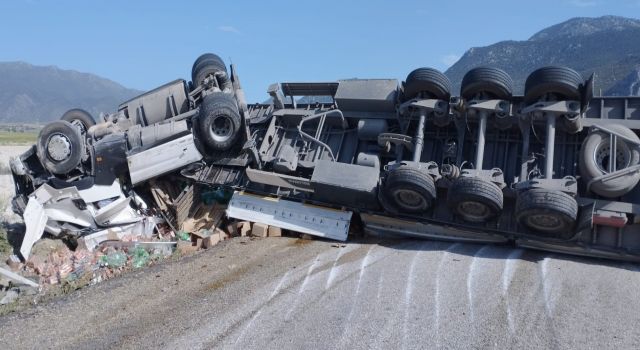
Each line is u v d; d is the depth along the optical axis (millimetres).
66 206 9438
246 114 11133
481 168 8734
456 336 5422
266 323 5887
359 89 10430
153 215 10703
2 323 6426
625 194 8109
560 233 8109
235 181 11039
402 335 5484
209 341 5543
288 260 8258
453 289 6590
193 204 11086
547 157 8281
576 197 8156
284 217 10172
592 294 6402
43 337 5957
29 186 10289
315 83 11203
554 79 8258
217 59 12242
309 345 5355
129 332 5930
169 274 7906
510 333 5445
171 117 11586
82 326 6203
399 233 9547
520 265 7512
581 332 5449
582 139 8805
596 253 8078
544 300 6211
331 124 11055
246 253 8875
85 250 9109
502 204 8305
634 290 6570
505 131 9422
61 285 7930
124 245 9320
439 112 9312
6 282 7816
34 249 9031
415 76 9320
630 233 8031
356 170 9352
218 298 6723
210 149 11109
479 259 7820
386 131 10203
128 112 11648
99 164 10000
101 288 7480
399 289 6652
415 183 8547
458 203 8430
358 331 5598
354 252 8555
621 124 8531
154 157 10375
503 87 8766
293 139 11375
